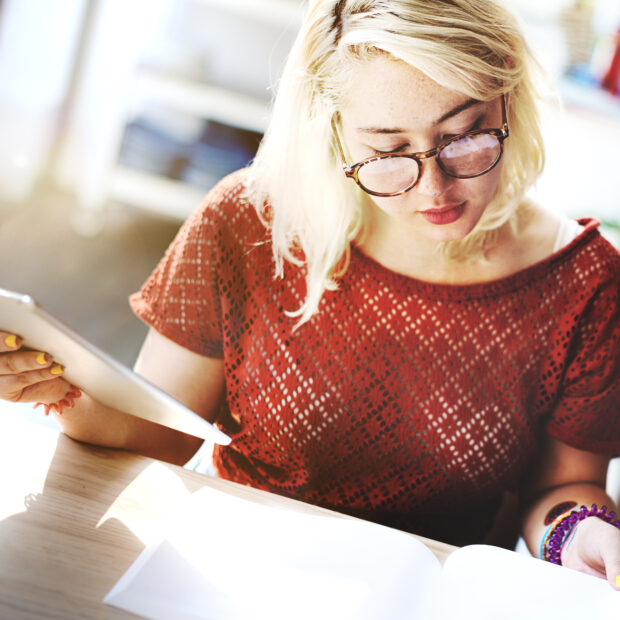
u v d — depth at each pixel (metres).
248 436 1.16
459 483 1.13
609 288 1.09
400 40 0.85
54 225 3.33
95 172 3.36
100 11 3.44
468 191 0.94
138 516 0.82
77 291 2.89
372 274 1.10
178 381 1.16
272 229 1.10
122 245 3.32
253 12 3.34
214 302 1.15
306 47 0.95
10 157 3.50
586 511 0.96
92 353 0.72
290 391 1.13
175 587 0.72
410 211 0.97
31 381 0.84
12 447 0.89
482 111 0.90
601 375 1.10
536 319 1.09
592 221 1.12
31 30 3.40
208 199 1.16
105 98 3.45
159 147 3.36
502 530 1.16
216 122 3.34
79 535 0.77
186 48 3.35
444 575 0.78
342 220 1.07
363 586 0.74
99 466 0.89
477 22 0.87
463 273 1.09
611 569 0.80
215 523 0.81
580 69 2.97
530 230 1.10
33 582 0.70
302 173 1.05
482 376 1.11
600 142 2.96
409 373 1.11
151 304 1.17
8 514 0.78
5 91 3.44
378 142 0.92
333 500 1.17
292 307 1.12
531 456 1.14
